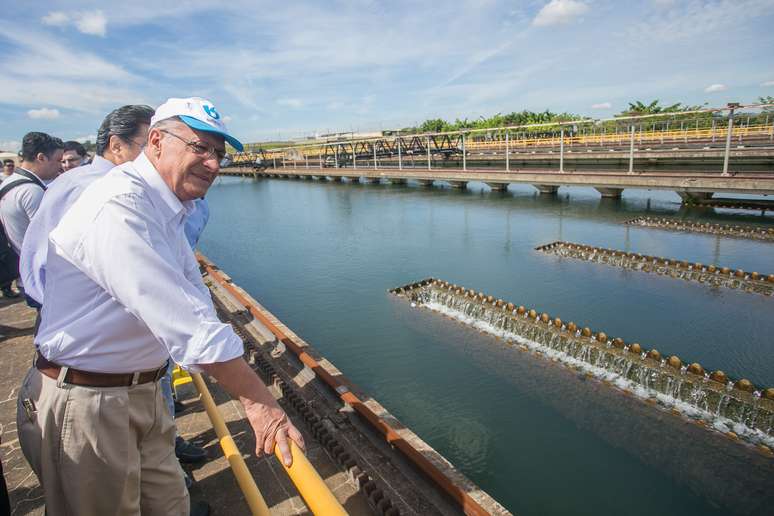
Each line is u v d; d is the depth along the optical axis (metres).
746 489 4.95
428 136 31.33
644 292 10.52
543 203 21.84
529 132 42.69
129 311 1.53
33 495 2.89
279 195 34.28
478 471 5.33
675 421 6.01
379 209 23.97
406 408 6.57
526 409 6.41
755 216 16.44
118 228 1.35
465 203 23.48
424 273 12.78
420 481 3.42
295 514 2.79
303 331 9.45
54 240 1.49
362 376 7.50
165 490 1.97
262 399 1.46
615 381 6.98
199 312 1.39
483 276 12.19
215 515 2.76
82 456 1.64
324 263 14.60
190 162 1.52
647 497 4.93
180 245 1.71
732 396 5.96
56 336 1.55
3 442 3.42
